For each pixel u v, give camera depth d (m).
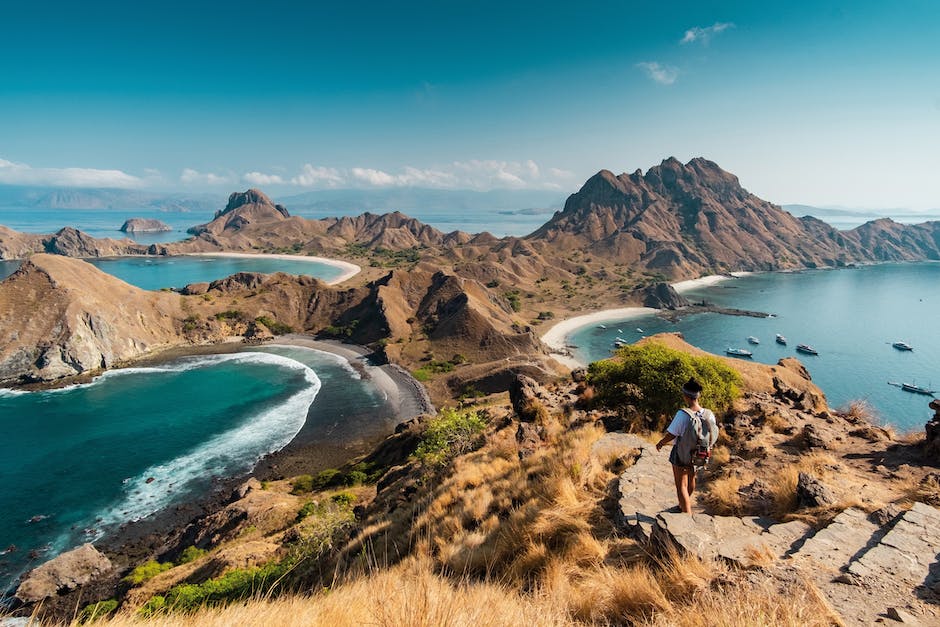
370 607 4.41
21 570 41.16
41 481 57.38
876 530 5.38
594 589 5.09
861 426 10.34
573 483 8.72
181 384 97.81
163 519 49.25
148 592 28.28
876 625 3.70
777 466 8.18
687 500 6.46
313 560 18.34
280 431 74.56
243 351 127.12
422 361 118.38
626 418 14.26
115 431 73.12
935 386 111.00
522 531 7.57
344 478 51.38
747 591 4.18
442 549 8.49
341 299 158.75
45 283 113.25
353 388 97.12
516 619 4.21
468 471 14.62
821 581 4.37
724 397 14.34
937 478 6.69
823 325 175.25
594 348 150.88
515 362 109.81
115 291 128.75
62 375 100.62
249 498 46.28
